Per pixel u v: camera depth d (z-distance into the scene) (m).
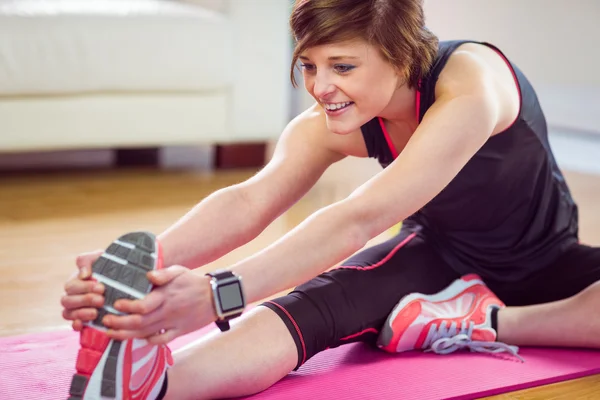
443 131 1.24
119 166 3.43
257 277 1.12
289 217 2.63
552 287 1.62
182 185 3.09
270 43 3.32
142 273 1.07
